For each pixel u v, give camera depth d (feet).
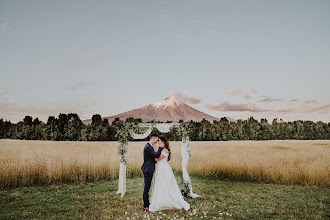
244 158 39.63
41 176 29.14
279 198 23.35
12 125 169.17
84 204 21.11
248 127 193.26
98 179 32.58
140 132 25.30
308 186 28.60
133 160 37.27
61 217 17.52
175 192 19.58
